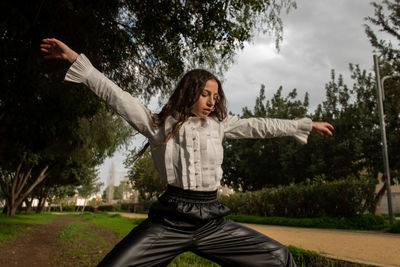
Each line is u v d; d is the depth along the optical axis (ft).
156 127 6.30
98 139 41.04
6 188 85.51
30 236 36.86
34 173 94.73
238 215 58.95
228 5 18.45
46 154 51.29
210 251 6.05
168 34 19.20
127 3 19.61
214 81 6.56
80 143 38.60
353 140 63.31
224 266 6.22
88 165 82.23
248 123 6.97
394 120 53.11
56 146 48.75
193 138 6.19
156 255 5.56
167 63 22.20
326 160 68.80
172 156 6.11
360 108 60.03
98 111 33.76
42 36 18.60
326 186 42.98
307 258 15.03
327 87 71.00
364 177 40.91
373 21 53.21
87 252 23.20
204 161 6.15
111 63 23.41
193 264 15.61
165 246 5.64
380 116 41.47
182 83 6.46
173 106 6.35
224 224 6.27
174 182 6.04
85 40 19.70
